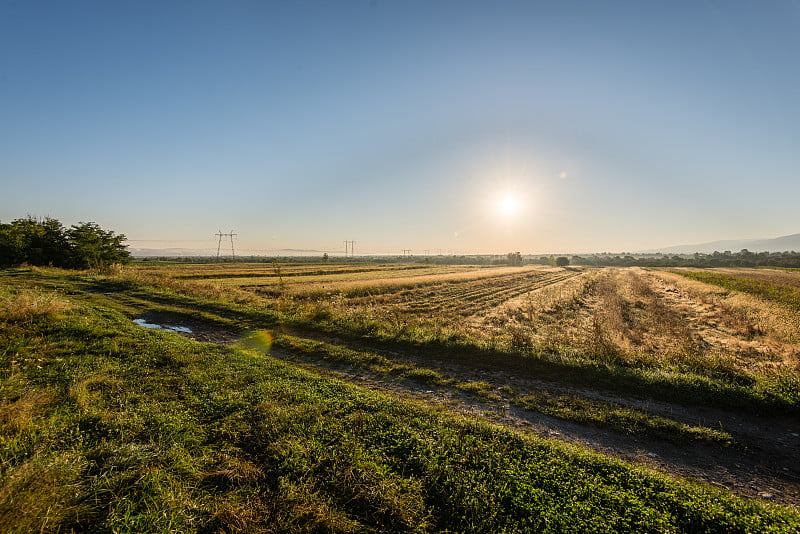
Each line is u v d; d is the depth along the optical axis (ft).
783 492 18.61
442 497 15.88
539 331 59.93
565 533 13.83
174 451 18.07
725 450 22.62
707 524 14.43
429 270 294.25
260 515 14.42
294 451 18.53
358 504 15.34
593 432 24.72
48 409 21.99
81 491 14.87
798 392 28.68
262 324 55.72
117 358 32.99
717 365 35.60
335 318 57.57
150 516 13.60
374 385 32.91
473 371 36.81
